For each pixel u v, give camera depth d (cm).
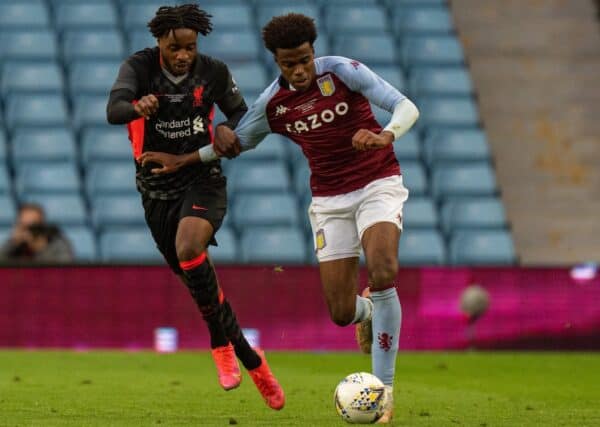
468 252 5375
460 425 2234
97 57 6250
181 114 2322
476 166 5781
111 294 4275
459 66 6419
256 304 4291
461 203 5569
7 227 5288
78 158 5769
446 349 4356
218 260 5241
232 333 2288
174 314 4284
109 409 2508
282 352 4253
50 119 5866
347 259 2292
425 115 6084
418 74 6266
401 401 2733
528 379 3369
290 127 2272
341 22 6569
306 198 5553
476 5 6931
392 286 2225
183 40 2208
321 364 3822
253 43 6356
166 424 2238
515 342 4369
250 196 5491
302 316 4306
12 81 6022
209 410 2500
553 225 5856
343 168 2267
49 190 5488
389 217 2212
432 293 4359
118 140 5766
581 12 6906
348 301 2308
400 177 2289
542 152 6181
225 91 2359
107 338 4266
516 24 6838
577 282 4403
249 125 2288
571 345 4391
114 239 5244
